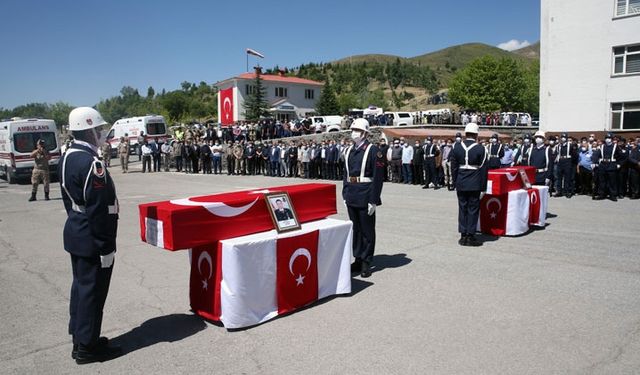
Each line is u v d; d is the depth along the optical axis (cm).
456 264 681
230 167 2658
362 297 553
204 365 396
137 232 991
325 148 2269
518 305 512
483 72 7394
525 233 892
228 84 6078
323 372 376
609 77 2459
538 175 1501
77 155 406
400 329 456
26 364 409
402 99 11962
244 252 465
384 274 641
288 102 6222
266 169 2608
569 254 728
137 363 405
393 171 2017
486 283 591
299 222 540
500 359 390
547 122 2686
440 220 1048
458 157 780
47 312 536
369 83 14038
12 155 2184
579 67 2553
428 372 371
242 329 471
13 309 546
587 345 413
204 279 498
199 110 8681
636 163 1399
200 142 2847
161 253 803
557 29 2611
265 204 517
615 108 2475
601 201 1360
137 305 548
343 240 564
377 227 973
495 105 7256
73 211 410
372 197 618
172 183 2122
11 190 1967
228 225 483
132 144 3700
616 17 2406
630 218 1050
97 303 411
